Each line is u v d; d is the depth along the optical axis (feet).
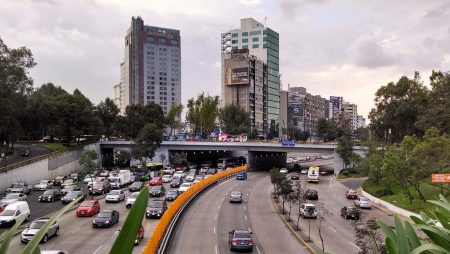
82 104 275.18
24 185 173.27
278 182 145.07
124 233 6.50
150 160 304.91
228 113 412.16
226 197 172.45
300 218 127.85
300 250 90.38
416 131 223.10
